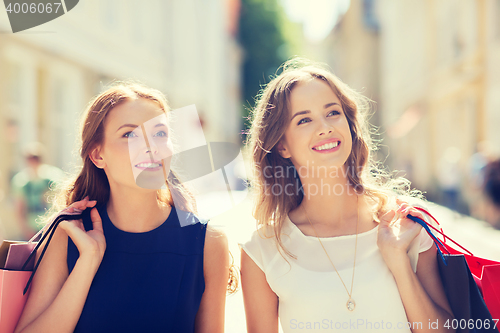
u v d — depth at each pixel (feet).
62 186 6.47
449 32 54.65
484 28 43.21
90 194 6.09
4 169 24.54
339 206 6.11
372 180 6.59
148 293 5.41
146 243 5.65
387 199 6.21
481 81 44.45
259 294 5.95
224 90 97.04
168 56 49.52
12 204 21.93
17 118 26.25
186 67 54.95
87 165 6.01
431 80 61.67
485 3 42.65
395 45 84.23
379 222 5.98
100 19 35.47
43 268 5.49
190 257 5.64
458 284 5.18
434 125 63.26
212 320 5.71
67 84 31.63
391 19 86.63
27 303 5.36
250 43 97.45
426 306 5.22
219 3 87.30
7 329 5.20
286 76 6.12
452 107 55.67
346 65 129.29
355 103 6.41
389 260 5.38
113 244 5.63
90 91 34.27
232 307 11.39
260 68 96.53
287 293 5.69
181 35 53.21
